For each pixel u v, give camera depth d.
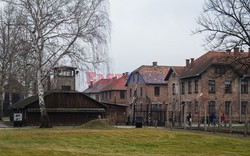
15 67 60.25
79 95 51.38
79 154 18.50
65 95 50.84
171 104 76.75
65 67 39.78
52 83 47.06
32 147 20.75
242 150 23.59
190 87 69.25
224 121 53.19
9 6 38.53
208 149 23.81
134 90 87.81
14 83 71.19
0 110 68.00
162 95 81.38
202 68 65.50
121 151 21.64
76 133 29.08
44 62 39.38
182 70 75.31
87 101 51.62
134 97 83.25
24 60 40.50
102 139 26.66
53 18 38.41
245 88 66.56
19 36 39.12
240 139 29.05
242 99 66.19
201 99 64.56
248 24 39.06
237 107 66.00
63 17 38.72
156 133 30.75
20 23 37.97
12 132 29.89
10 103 74.19
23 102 54.97
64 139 25.95
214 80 65.44
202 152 22.47
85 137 27.27
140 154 20.50
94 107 51.84
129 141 26.28
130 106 83.44
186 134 30.77
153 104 74.94
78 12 38.97
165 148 23.81
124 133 30.11
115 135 28.83
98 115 51.34
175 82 75.56
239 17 39.28
